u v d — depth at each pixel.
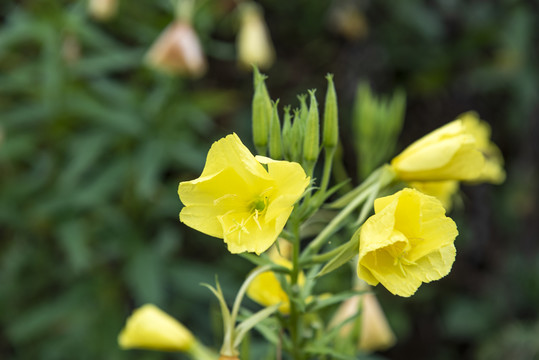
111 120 0.74
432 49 0.97
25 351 0.83
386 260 0.38
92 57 0.79
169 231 0.81
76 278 0.78
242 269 0.87
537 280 0.94
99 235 0.77
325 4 1.01
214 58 1.05
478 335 0.95
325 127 0.41
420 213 0.38
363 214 0.43
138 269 0.73
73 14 0.75
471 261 1.01
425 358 0.99
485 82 0.95
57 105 0.75
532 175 0.98
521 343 0.88
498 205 1.00
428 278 0.38
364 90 0.52
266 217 0.38
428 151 0.44
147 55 0.77
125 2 0.81
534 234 0.98
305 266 0.42
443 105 1.03
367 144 0.52
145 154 0.74
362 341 0.51
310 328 0.44
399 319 0.88
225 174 0.38
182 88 0.85
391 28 0.98
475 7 0.95
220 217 0.38
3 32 0.74
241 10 0.85
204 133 0.91
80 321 0.77
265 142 0.42
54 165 0.79
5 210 0.77
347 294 0.42
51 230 0.79
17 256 0.82
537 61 0.94
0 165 0.84
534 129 0.96
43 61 0.76
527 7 0.91
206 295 0.75
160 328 0.48
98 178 0.75
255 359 0.56
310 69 1.05
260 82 0.42
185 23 0.74
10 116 0.77
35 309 0.77
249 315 0.43
